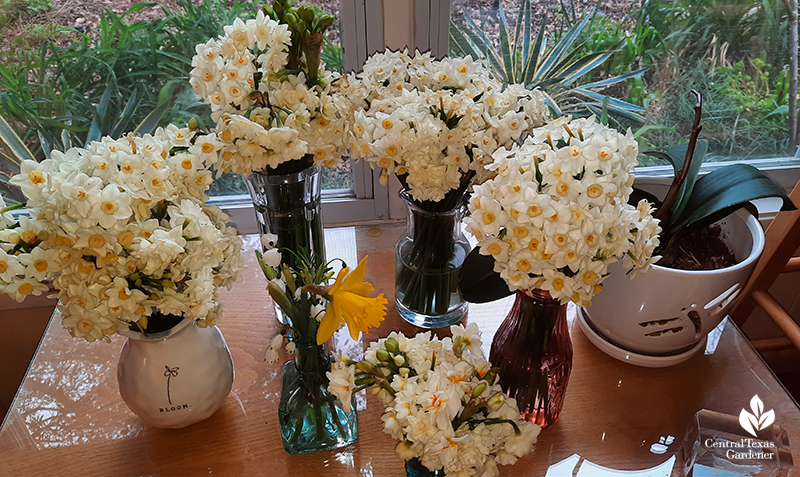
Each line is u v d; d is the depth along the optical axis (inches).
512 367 28.6
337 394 23.3
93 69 42.8
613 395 32.6
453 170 26.7
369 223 49.6
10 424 31.0
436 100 26.2
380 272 41.8
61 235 21.4
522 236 21.2
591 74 46.7
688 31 45.0
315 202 33.9
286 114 27.3
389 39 41.4
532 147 22.6
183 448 29.9
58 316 38.0
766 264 40.5
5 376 53.6
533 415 29.8
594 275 21.9
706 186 32.3
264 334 37.0
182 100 45.0
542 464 29.3
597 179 21.0
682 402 32.2
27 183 20.9
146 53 42.6
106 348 35.9
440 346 25.3
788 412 31.5
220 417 31.6
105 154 22.6
